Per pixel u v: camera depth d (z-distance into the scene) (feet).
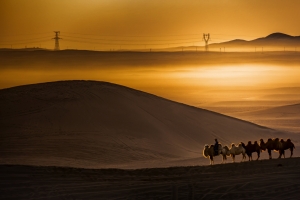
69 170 273.13
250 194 239.50
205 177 269.23
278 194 239.30
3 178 249.75
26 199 225.76
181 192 242.37
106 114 506.07
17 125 462.60
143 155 423.64
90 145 428.15
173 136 501.56
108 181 257.34
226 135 542.16
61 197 230.27
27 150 404.57
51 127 463.83
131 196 236.84
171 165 361.30
